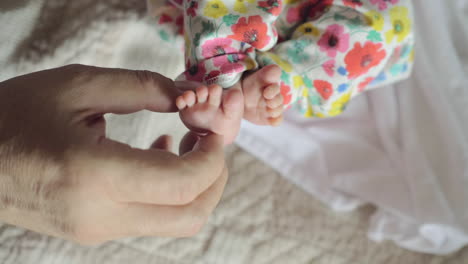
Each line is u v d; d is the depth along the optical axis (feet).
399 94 3.41
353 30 2.48
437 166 3.23
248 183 3.52
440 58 3.25
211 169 1.53
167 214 1.47
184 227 1.52
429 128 3.27
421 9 3.31
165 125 2.65
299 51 2.52
